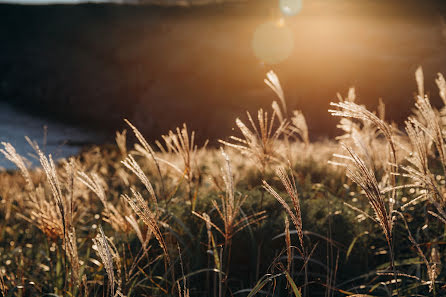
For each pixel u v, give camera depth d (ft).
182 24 168.66
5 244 12.28
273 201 10.33
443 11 112.27
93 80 155.63
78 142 96.94
